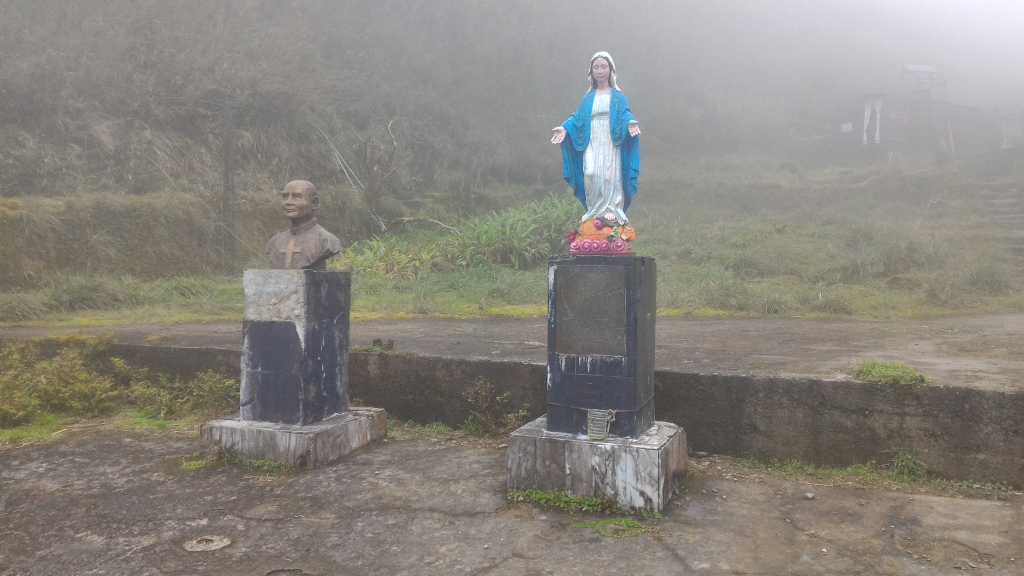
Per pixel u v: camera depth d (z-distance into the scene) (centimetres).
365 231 1532
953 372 458
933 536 329
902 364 498
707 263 1210
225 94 1611
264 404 466
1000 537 326
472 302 1027
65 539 341
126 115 1532
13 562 317
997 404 386
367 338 694
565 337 391
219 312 973
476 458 460
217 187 1445
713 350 591
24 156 1318
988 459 389
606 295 382
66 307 975
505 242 1303
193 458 462
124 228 1219
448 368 538
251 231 1391
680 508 369
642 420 391
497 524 352
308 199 461
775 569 298
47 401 581
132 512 374
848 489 392
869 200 1647
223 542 336
